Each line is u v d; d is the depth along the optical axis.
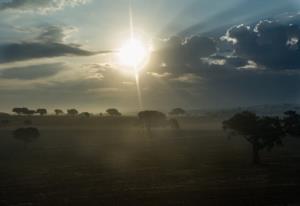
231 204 52.03
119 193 60.22
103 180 72.56
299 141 146.50
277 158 101.12
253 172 78.88
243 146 135.38
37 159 105.81
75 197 58.22
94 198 57.22
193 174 77.44
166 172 80.81
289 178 71.31
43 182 71.19
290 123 100.38
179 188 63.06
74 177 76.44
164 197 56.88
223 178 72.12
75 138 170.00
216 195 57.34
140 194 59.16
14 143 146.88
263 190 60.19
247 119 93.62
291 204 51.94
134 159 103.94
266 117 97.31
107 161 100.75
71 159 105.50
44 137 169.75
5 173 82.06
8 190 64.50
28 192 62.78
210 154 112.38
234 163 93.06
